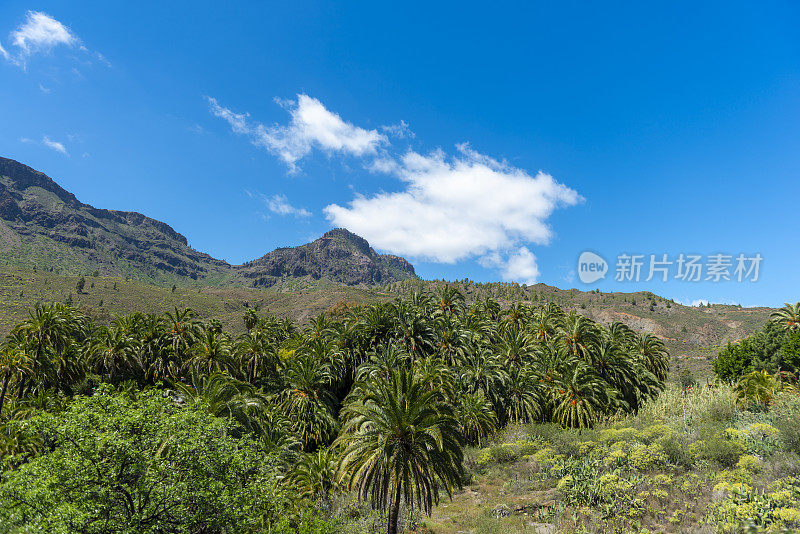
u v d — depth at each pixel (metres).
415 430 20.22
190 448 18.03
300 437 46.31
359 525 22.72
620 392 49.97
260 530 20.64
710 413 28.41
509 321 74.75
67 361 56.59
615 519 17.03
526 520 20.22
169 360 63.97
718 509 14.41
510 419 45.91
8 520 13.83
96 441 16.12
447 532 20.89
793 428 19.28
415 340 57.00
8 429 23.69
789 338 50.34
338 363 57.66
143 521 17.12
